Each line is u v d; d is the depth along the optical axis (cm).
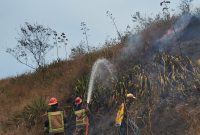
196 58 1261
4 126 1466
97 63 1429
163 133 1062
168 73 1246
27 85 1822
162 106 1141
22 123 1424
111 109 1257
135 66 1329
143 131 1101
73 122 1316
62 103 1435
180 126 1052
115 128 1166
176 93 1162
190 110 1073
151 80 1241
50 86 1655
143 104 1180
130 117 1152
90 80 1380
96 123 1239
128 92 1257
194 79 1185
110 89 1327
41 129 1369
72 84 1474
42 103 1452
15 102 1684
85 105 1315
